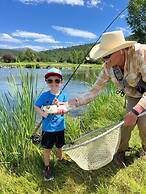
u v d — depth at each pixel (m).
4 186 1.36
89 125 2.10
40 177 1.46
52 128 1.47
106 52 1.32
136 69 1.35
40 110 1.48
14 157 1.53
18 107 1.62
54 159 1.57
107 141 1.39
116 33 1.37
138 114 1.33
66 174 1.49
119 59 1.36
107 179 1.42
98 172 1.48
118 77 1.40
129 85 1.42
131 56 1.34
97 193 1.34
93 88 1.55
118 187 1.36
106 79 1.53
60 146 1.53
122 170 1.48
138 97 1.46
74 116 2.23
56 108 1.47
